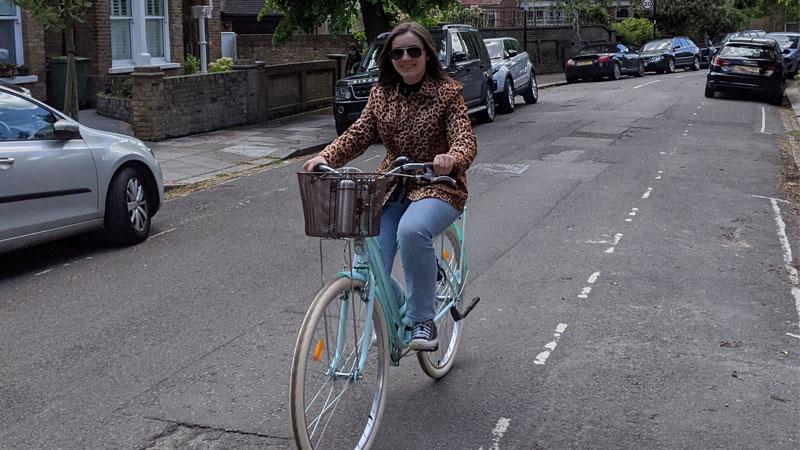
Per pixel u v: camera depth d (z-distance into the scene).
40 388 5.25
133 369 5.51
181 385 5.25
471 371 5.45
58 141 8.08
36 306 6.85
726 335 6.05
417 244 4.38
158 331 6.21
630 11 53.06
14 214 7.56
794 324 6.29
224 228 9.47
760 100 24.22
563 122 18.66
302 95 20.95
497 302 6.76
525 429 4.64
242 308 6.69
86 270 7.88
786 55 33.50
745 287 7.15
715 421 4.73
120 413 4.88
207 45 25.39
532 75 23.88
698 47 44.56
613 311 6.53
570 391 5.12
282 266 7.87
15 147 7.61
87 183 8.26
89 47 19.69
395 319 4.52
